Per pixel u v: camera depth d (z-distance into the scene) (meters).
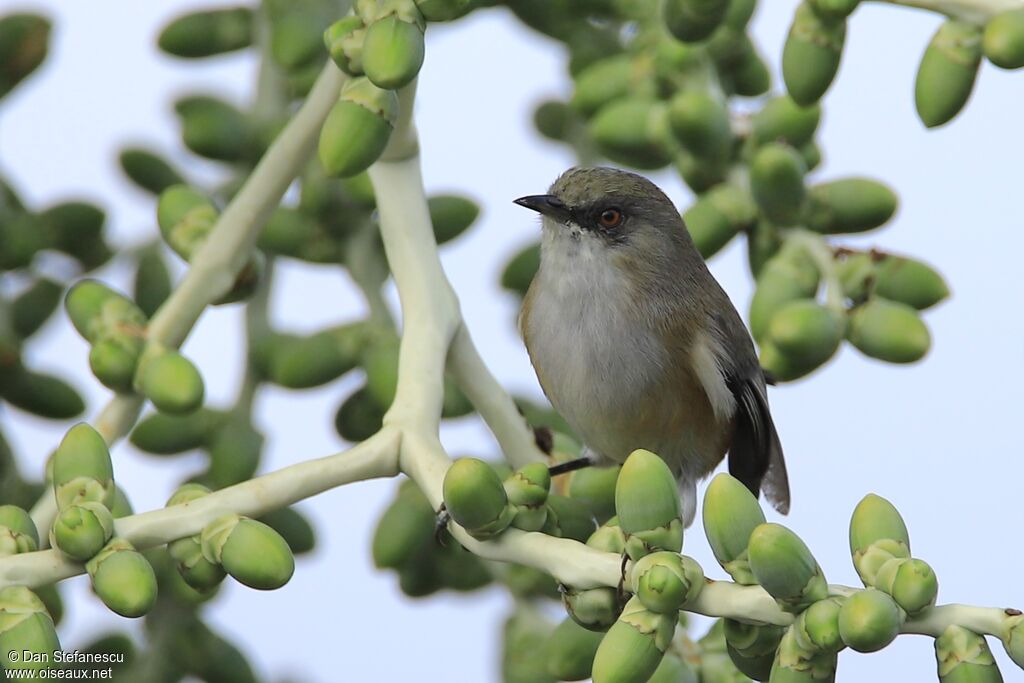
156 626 9.70
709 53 10.96
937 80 8.35
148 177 11.03
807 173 10.73
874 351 9.75
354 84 8.09
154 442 10.20
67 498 7.26
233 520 7.29
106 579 6.95
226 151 10.98
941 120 8.46
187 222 9.46
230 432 10.24
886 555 6.48
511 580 9.66
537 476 7.32
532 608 9.69
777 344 9.68
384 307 10.46
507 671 9.46
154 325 9.12
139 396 9.11
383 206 9.10
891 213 10.27
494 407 9.03
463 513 7.15
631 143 10.80
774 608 6.51
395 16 7.94
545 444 9.85
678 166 10.78
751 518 6.66
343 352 10.24
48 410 10.42
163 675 9.66
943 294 9.98
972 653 6.27
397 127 8.95
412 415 7.96
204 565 7.31
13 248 10.38
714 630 8.13
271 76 11.13
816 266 10.06
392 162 9.14
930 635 6.40
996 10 8.20
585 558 7.03
